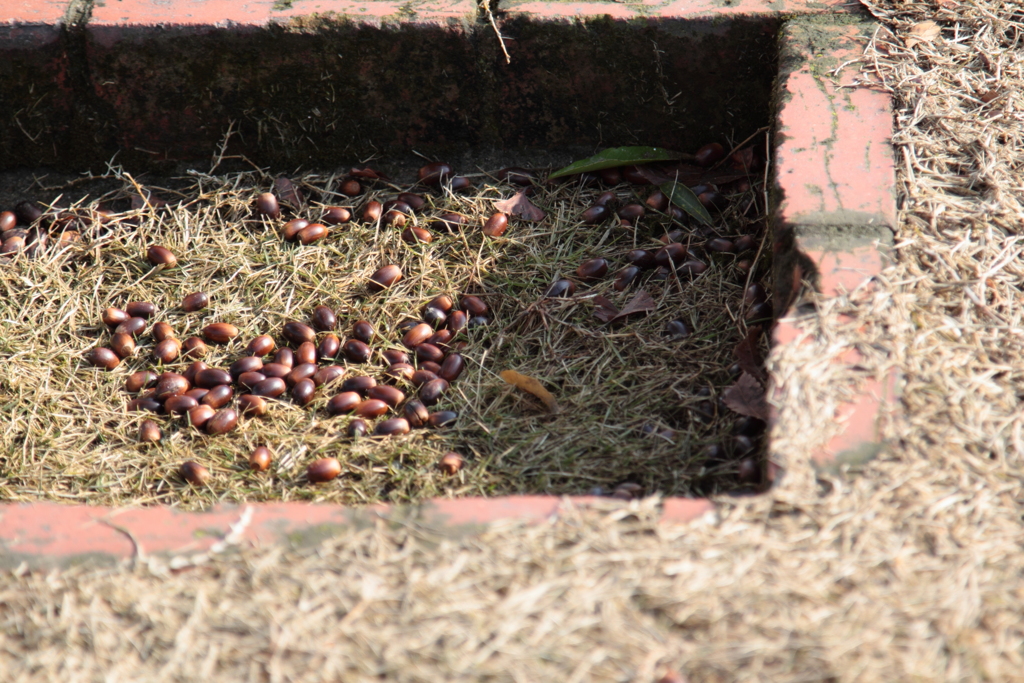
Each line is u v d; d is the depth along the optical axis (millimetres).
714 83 4184
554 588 2201
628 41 4105
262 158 4547
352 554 2334
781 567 2215
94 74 4270
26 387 3572
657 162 4332
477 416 3400
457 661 2090
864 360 2682
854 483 2395
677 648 2076
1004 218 3254
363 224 4172
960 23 3961
